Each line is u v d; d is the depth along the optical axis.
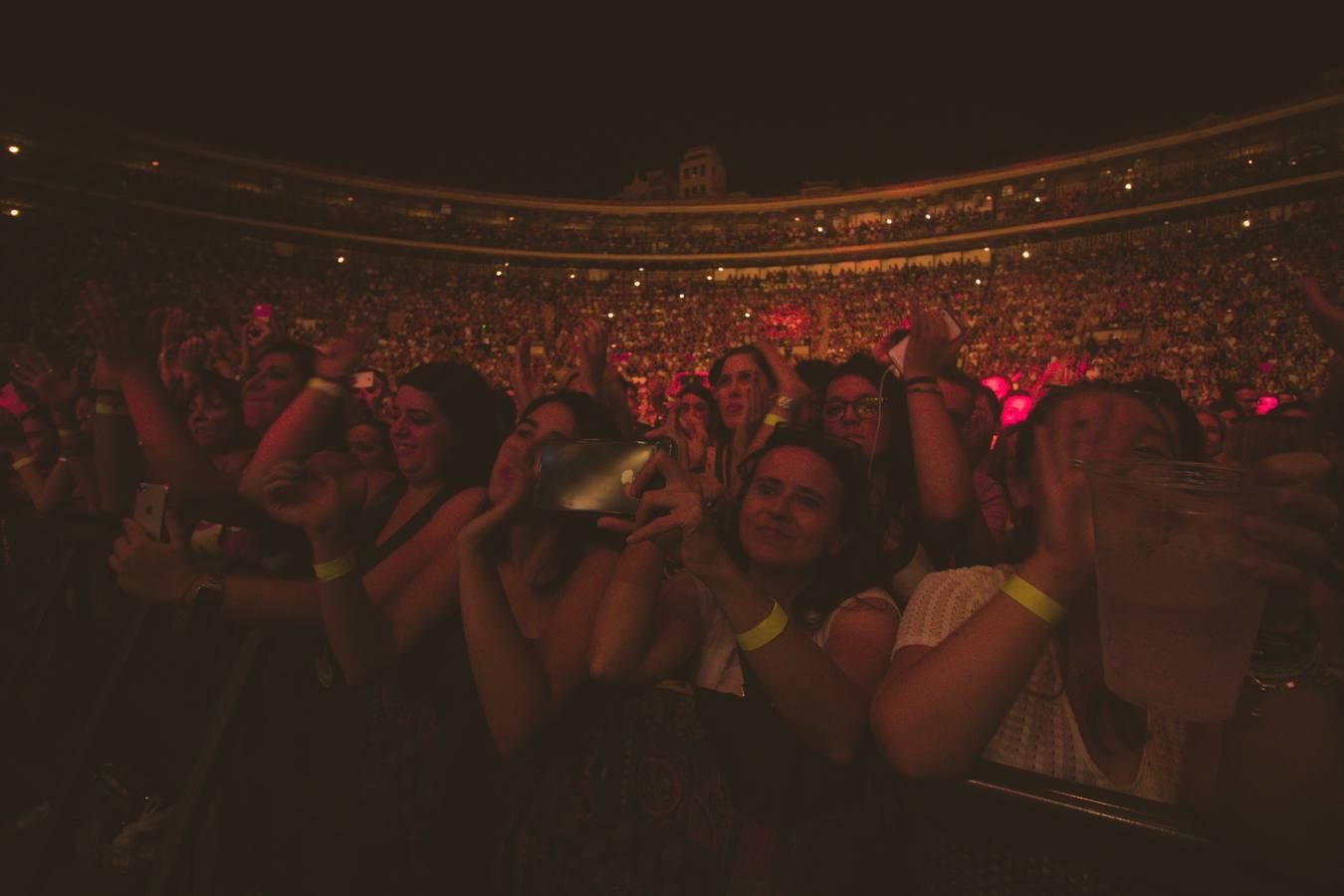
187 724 2.26
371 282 38.72
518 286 43.00
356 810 1.82
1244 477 0.77
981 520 2.19
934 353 2.02
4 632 2.98
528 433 1.78
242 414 3.32
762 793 1.25
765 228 45.22
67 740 2.66
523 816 1.58
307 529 1.61
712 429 3.87
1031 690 1.18
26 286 26.28
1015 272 34.16
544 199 45.34
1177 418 1.77
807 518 1.47
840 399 2.28
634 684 1.41
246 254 36.78
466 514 1.98
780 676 1.17
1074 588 0.98
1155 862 0.92
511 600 1.82
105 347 2.30
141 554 1.86
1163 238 32.75
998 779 1.02
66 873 2.39
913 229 39.09
